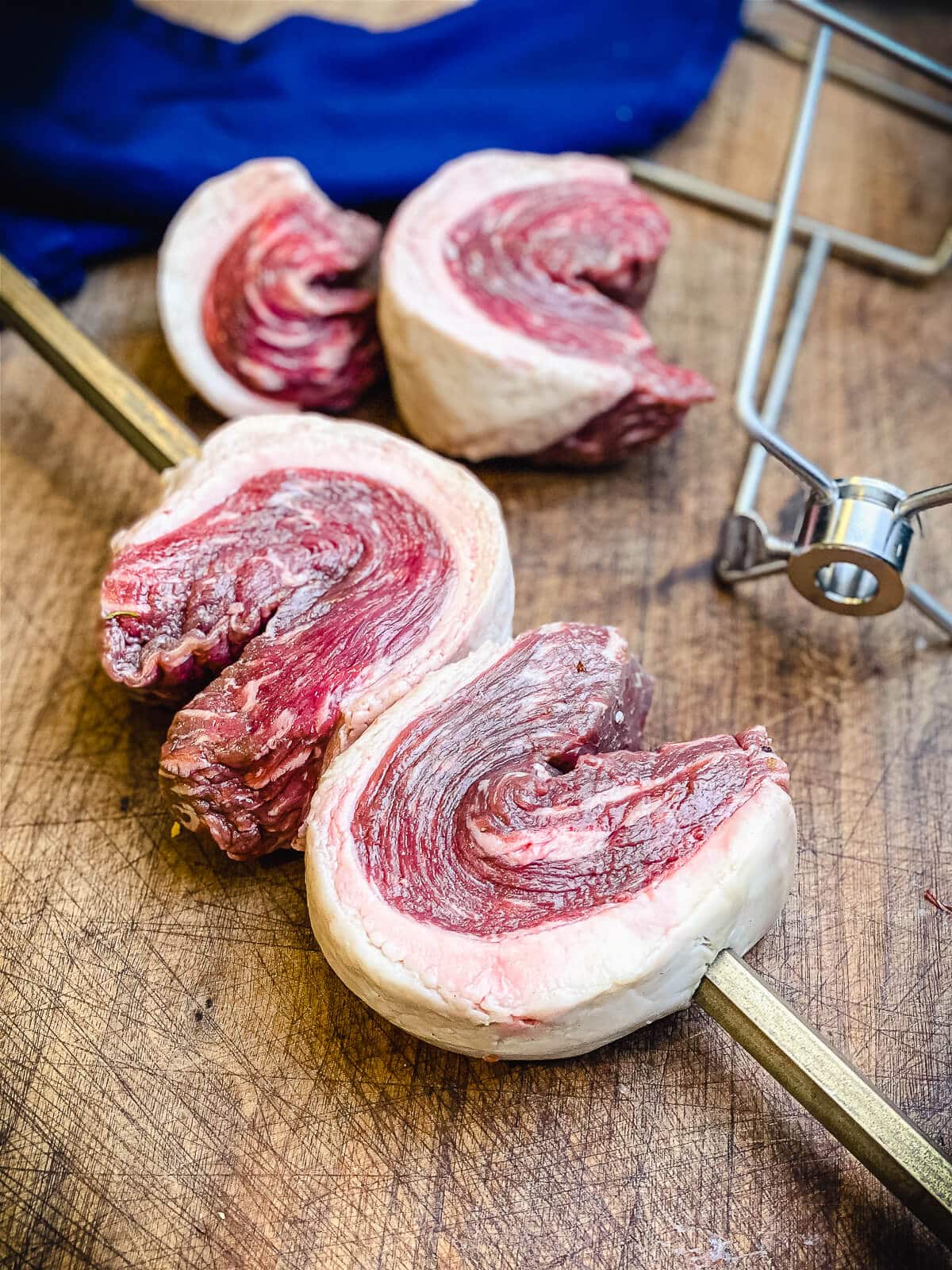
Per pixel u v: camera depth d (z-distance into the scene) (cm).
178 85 40
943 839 27
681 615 31
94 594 32
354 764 23
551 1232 22
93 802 28
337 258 33
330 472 28
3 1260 22
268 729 24
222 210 35
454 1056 24
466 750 23
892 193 42
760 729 23
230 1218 22
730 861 21
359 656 25
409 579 26
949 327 38
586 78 42
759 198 42
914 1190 19
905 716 29
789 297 39
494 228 34
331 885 22
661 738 29
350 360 34
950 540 33
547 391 31
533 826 22
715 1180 22
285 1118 23
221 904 26
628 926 21
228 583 26
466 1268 22
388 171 38
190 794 24
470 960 21
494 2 42
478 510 27
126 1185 23
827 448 35
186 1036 24
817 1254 22
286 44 41
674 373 31
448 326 31
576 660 24
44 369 37
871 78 46
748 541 30
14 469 35
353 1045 24
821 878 27
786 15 49
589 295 33
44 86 39
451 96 40
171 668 25
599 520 33
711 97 45
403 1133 23
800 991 25
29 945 26
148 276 39
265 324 33
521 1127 23
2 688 30
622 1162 23
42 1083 24
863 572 28
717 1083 23
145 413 29
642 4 43
